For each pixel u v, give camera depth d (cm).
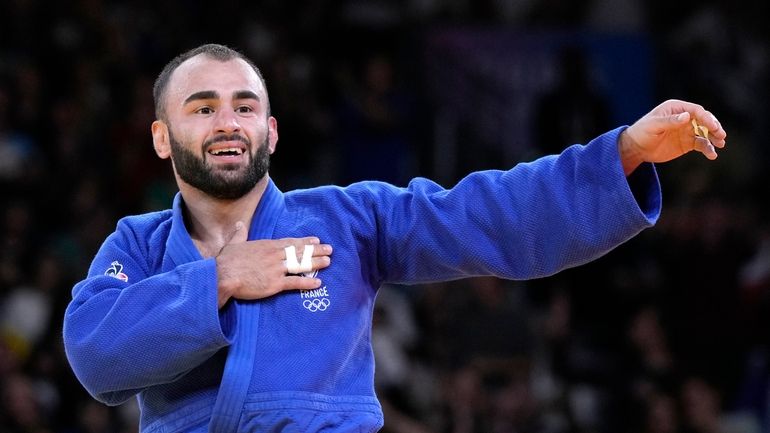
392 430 3406
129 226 1423
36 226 3856
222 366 1318
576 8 4919
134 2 4550
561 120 4203
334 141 4306
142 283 1294
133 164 4044
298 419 1270
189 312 1266
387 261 1395
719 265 4088
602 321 4081
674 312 4053
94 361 1288
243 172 1345
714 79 4825
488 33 4528
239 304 1306
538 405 3572
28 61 4166
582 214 1314
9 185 3872
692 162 4469
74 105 4128
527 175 1343
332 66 4566
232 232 1380
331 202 1390
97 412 3353
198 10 4562
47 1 4297
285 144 4209
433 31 4516
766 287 4047
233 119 1338
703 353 3975
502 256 1351
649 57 4662
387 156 4322
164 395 1331
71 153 4034
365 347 1363
